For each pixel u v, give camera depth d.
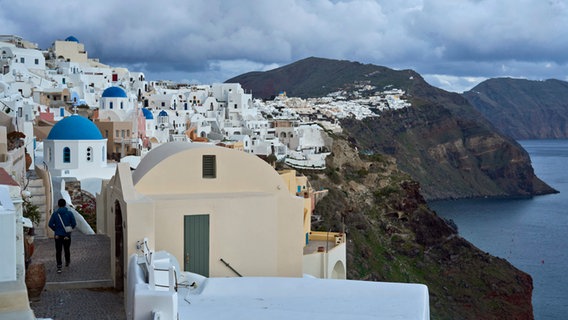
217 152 17.39
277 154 109.06
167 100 128.50
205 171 17.44
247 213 16.83
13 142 28.75
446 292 79.94
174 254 16.03
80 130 49.69
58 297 15.19
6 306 9.45
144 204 14.36
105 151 52.12
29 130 42.66
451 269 85.00
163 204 15.86
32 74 105.38
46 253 19.69
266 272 17.20
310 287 14.71
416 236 92.06
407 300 13.26
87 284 16.17
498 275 84.62
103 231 24.50
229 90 146.12
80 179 47.28
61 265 17.17
